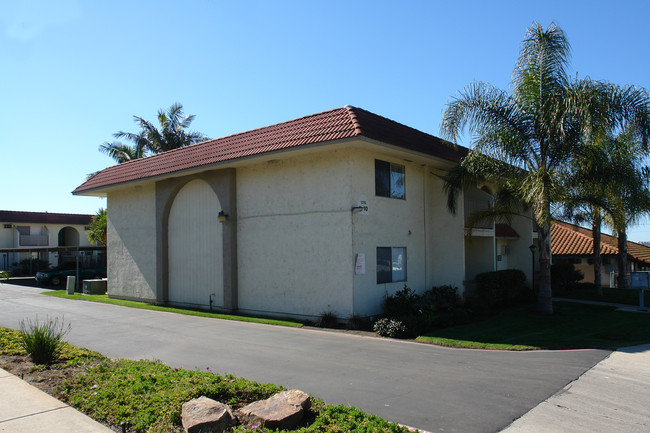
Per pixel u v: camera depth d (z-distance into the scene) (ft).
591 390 22.39
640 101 38.99
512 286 56.24
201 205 55.77
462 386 22.98
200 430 15.46
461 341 34.65
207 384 19.99
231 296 50.52
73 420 17.26
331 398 21.08
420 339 35.50
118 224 68.18
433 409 19.63
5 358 26.48
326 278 43.57
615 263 87.86
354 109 44.01
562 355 30.25
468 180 48.73
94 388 20.30
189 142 118.62
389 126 47.37
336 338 36.37
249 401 19.16
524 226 67.36
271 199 48.37
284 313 46.55
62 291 80.38
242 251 50.83
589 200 42.70
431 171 55.62
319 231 44.34
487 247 60.44
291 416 16.46
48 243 133.49
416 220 52.44
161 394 18.72
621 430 17.54
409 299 44.57
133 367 23.81
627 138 44.70
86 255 114.93
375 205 45.57
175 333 38.40
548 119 41.83
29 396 19.88
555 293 67.56
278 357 29.50
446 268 53.93
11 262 127.24
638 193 41.81
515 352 31.45
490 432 17.26
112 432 16.24
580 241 90.68
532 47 44.21
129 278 65.41
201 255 55.42
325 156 44.29
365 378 24.47
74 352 27.50
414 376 24.88
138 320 45.80
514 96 44.52
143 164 63.46
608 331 38.40
